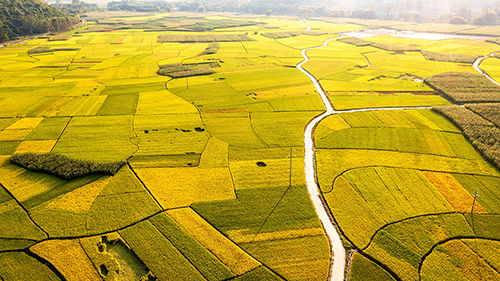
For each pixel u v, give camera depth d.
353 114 105.75
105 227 56.56
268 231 56.09
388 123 98.75
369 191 66.19
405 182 69.31
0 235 54.94
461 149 83.56
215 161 77.19
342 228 56.75
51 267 49.34
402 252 52.16
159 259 50.47
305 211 60.75
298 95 124.75
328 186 67.69
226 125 96.94
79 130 92.62
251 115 104.75
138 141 86.56
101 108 109.62
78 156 78.56
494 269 49.38
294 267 49.34
